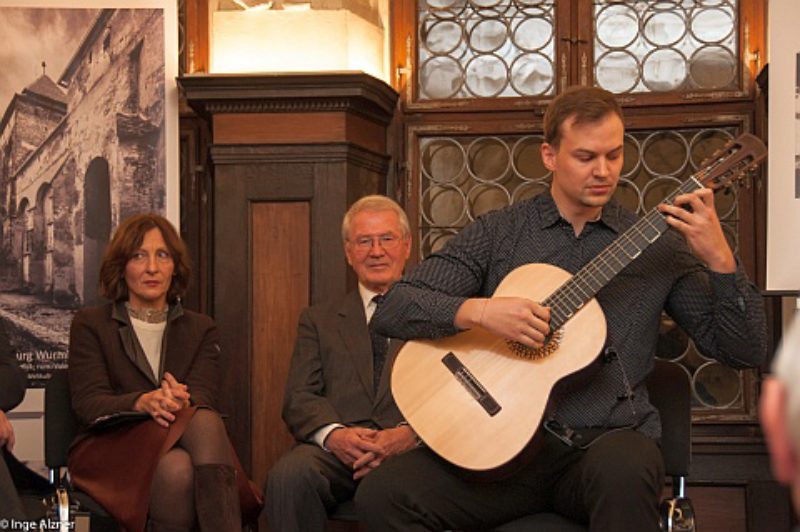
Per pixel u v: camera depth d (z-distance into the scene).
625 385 2.69
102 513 3.35
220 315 4.23
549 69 4.36
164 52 4.18
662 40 4.30
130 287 3.63
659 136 4.31
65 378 3.44
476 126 4.37
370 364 3.44
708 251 2.56
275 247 4.22
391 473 2.67
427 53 4.42
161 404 3.24
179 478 3.15
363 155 4.26
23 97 4.15
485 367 2.67
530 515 2.72
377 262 3.49
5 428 3.18
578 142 2.66
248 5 4.32
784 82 3.87
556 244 2.81
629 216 2.82
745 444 4.13
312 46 4.27
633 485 2.47
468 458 2.59
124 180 4.16
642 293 2.72
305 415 3.33
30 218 4.14
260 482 4.20
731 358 2.67
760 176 4.19
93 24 4.18
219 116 4.24
